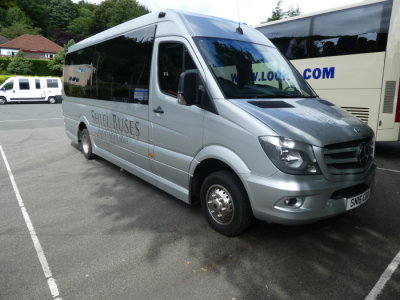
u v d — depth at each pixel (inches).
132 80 191.6
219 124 132.3
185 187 159.3
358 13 281.0
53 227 154.7
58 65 1820.9
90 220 162.2
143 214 168.6
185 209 174.2
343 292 106.6
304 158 114.6
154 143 175.3
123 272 118.2
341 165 123.3
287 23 334.3
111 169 253.6
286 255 128.0
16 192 203.6
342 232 145.9
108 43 226.2
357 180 125.8
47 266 122.2
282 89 158.9
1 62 1715.1
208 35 154.5
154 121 171.6
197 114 142.5
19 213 171.2
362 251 130.8
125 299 104.0
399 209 171.3
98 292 107.4
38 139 392.5
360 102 285.7
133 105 190.2
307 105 145.0
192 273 117.3
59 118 619.5
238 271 118.1
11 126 505.4
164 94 162.2
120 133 211.6
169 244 137.6
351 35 286.4
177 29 156.5
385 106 271.7
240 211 132.0
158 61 167.5
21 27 2881.4
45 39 2593.5
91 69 251.9
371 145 137.8
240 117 125.3
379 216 162.4
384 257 126.7
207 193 146.9
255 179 120.6
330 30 300.7
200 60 141.7
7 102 1015.6
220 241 138.9
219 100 133.5
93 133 257.0
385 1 264.4
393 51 262.8
